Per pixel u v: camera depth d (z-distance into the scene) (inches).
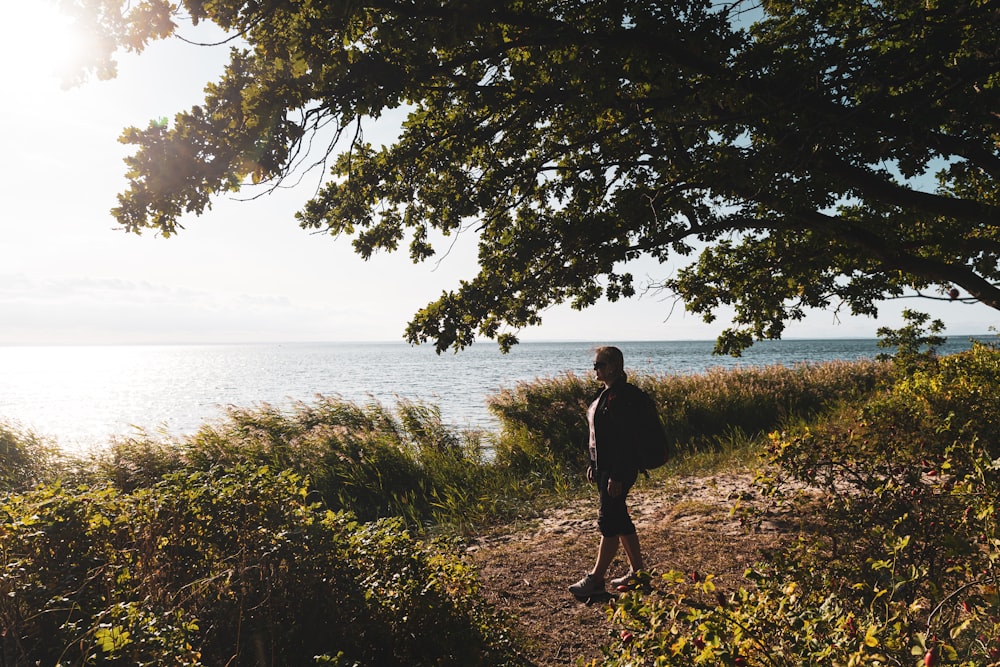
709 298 243.8
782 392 574.9
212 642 110.6
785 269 220.1
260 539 124.9
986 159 175.0
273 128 139.4
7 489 312.0
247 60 151.3
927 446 156.7
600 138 183.6
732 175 165.8
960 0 147.7
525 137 206.7
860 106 149.8
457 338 181.0
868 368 659.4
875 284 229.1
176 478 136.1
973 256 198.7
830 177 181.3
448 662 125.6
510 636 145.9
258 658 109.0
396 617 130.6
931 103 161.9
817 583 104.2
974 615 77.0
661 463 181.0
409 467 383.6
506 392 534.9
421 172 203.9
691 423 521.3
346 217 199.8
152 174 136.6
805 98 154.2
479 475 394.3
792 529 219.9
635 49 144.8
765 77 160.1
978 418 250.7
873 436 165.8
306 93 139.4
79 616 101.0
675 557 211.9
